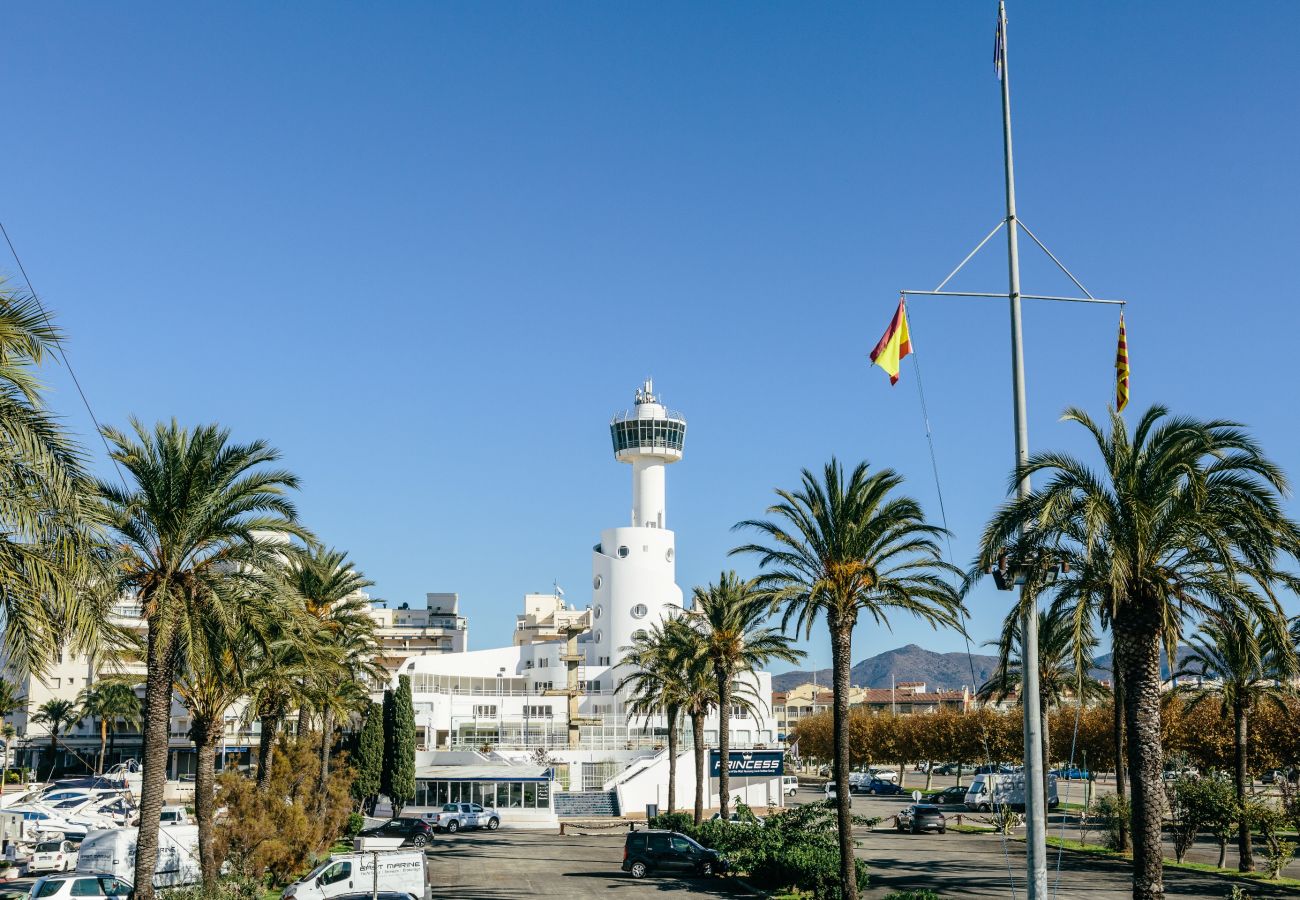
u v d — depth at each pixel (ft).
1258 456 85.56
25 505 51.93
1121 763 177.17
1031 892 76.69
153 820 98.02
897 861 170.91
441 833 247.29
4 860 168.45
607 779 320.09
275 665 144.97
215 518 101.30
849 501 121.29
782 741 588.50
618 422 406.82
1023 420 84.53
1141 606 89.10
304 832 146.82
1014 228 85.51
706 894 137.18
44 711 387.75
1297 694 155.74
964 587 97.60
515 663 372.99
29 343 53.83
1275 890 136.67
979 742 332.80
